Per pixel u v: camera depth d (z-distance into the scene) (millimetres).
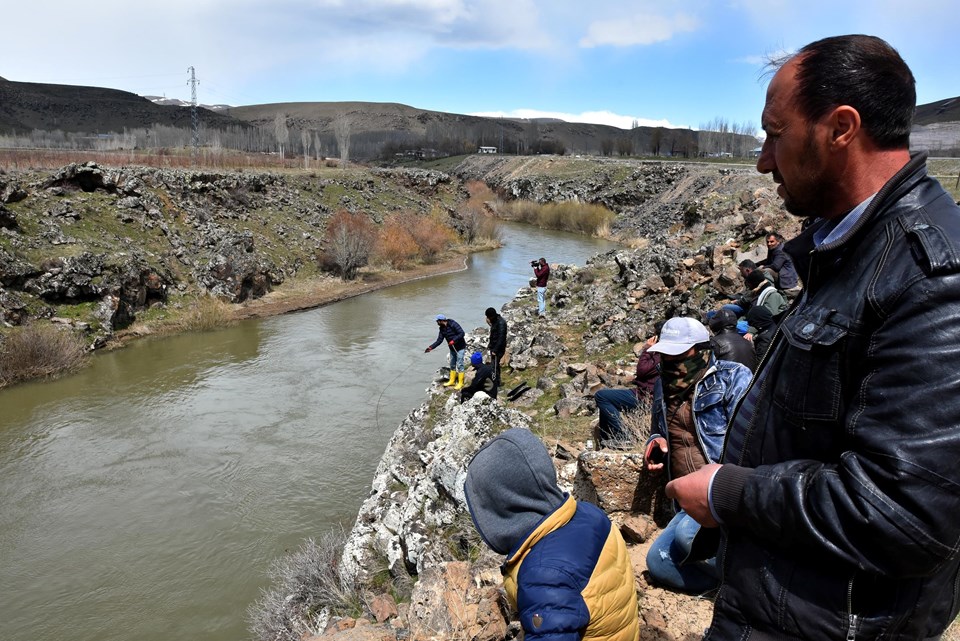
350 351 21000
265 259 30172
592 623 1932
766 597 1524
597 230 52250
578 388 9992
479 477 2098
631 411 6879
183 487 12414
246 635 8570
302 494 12125
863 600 1376
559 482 5816
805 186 1543
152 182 28984
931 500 1156
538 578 1937
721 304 11273
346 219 35156
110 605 9234
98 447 14078
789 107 1503
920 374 1201
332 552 7879
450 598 4219
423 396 16938
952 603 1409
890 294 1283
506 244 47188
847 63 1405
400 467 8070
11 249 20375
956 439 1151
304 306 26938
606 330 13109
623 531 4258
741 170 46938
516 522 2064
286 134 69062
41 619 8992
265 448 14000
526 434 2148
